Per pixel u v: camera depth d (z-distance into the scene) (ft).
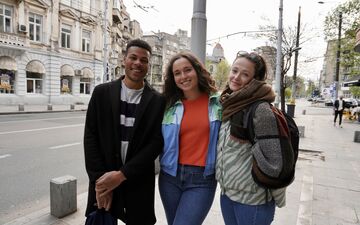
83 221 11.68
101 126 7.34
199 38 15.15
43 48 78.79
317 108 133.49
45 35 79.30
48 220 11.70
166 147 7.76
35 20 77.15
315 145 32.71
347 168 22.17
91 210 7.41
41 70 78.43
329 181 18.47
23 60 73.46
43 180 17.87
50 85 81.46
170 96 8.14
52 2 80.48
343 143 34.78
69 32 88.63
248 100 6.60
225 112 7.02
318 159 25.48
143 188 7.66
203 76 7.75
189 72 7.63
